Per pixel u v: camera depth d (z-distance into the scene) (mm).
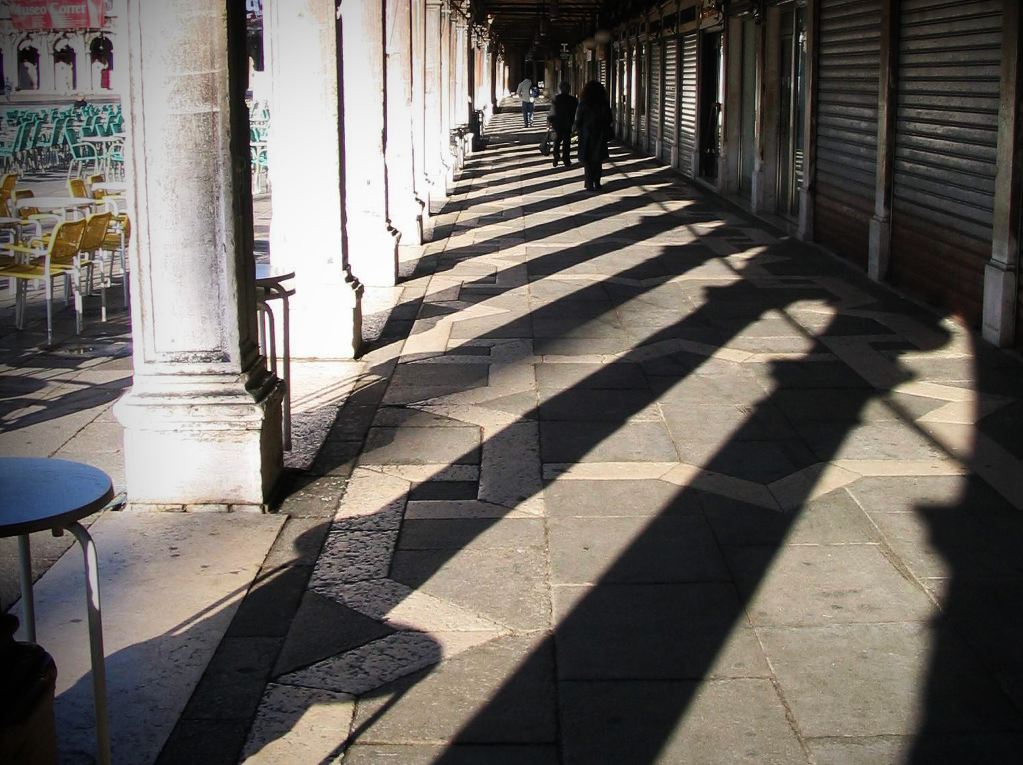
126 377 7805
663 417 6715
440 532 5055
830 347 8375
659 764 3334
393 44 13562
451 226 15586
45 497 2781
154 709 3631
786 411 6812
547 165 25484
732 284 10930
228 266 5254
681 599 4391
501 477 5746
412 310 9898
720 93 19359
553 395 7199
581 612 4289
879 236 10875
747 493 5496
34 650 2713
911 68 10227
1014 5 7961
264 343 6293
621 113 34094
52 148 21859
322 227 8062
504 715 3600
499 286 11016
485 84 46750
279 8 7828
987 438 6277
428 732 3508
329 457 6070
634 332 8945
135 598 4406
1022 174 8055
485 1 36625
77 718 3570
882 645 4027
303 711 3623
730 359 8062
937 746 3418
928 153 9859
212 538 4996
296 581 4570
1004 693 3713
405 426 6582
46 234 11758
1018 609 4293
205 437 5262
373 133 10789
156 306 5273
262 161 21344
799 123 15008
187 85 5117
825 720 3559
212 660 3943
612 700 3680
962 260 9156
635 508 5312
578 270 11844
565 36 60969
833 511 5258
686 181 21344
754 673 3844
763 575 4598
